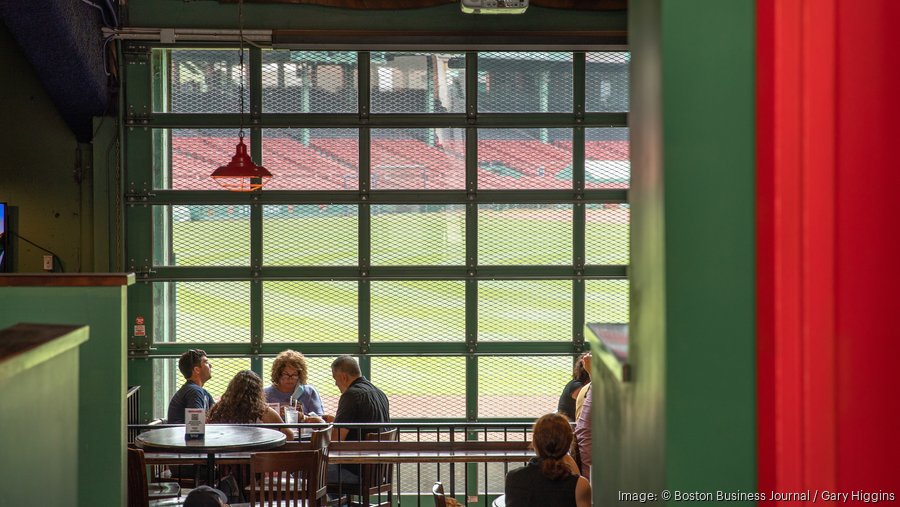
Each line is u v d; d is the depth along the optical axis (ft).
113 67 23.68
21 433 6.08
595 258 24.79
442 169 24.62
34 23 19.90
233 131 24.50
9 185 24.29
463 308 24.86
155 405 24.63
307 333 24.79
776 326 3.82
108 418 13.24
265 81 24.40
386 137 24.57
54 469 6.89
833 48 3.82
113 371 13.26
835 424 3.82
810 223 3.82
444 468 24.75
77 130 24.23
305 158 24.56
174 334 24.68
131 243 24.34
